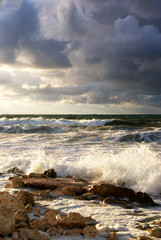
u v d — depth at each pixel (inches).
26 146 573.9
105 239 126.4
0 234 121.0
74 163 337.4
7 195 152.8
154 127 991.6
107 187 223.1
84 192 234.1
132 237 133.0
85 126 1007.6
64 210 183.8
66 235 130.0
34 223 137.6
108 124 1158.3
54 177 298.4
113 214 175.9
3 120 1321.4
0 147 562.9
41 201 207.6
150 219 165.8
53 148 537.6
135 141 651.5
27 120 1298.0
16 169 342.0
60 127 958.4
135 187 245.3
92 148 532.1
